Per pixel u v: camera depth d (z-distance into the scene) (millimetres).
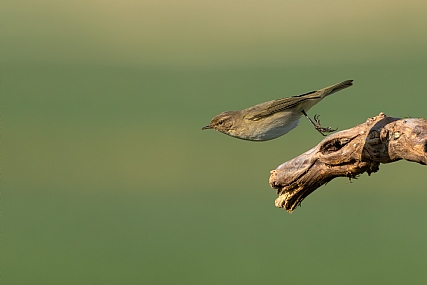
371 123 7020
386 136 6855
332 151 7363
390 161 7004
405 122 6754
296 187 7789
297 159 7668
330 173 7492
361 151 7062
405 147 6688
